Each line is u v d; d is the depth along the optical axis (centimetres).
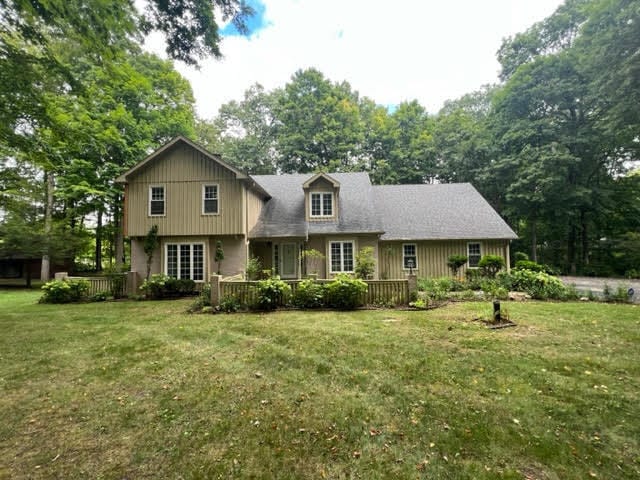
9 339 636
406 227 1585
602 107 1917
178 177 1346
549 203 2123
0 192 1552
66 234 1858
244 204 1338
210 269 1355
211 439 295
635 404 343
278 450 278
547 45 2342
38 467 261
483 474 245
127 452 279
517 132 2203
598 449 271
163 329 703
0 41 736
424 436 293
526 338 582
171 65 2095
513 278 1168
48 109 888
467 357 487
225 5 734
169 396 382
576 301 973
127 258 2792
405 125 3092
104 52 765
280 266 1512
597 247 2292
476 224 1565
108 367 480
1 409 358
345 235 1460
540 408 337
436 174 2791
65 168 1747
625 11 1405
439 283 1230
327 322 734
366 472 250
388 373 435
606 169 2291
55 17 681
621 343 546
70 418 337
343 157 2931
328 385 403
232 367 470
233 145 3131
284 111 3020
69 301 1149
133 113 1992
